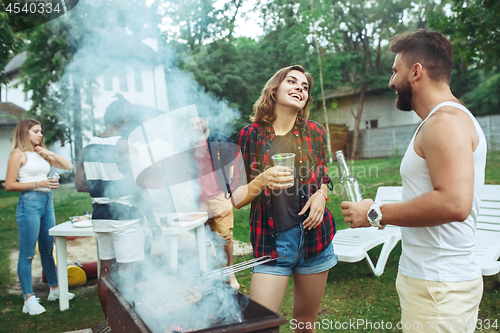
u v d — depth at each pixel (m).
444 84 1.08
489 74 14.18
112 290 1.20
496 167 8.59
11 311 2.77
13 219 7.01
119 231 1.97
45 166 2.73
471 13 7.97
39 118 8.89
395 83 1.16
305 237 1.51
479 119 12.66
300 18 12.85
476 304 1.06
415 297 1.09
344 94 15.67
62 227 2.73
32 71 8.65
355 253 2.54
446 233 1.03
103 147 1.83
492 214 3.05
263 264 1.52
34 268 3.84
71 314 2.66
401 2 14.58
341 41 13.63
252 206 1.58
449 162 0.92
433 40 1.07
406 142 14.06
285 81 1.53
